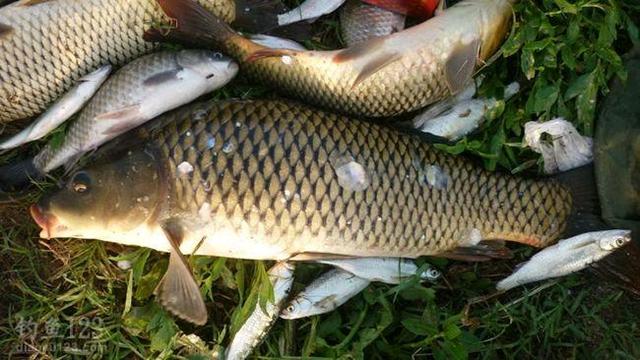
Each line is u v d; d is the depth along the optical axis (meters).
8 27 0.63
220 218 0.62
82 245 0.69
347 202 0.63
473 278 0.72
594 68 0.69
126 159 0.61
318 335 0.70
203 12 0.64
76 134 0.66
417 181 0.65
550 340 0.72
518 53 0.71
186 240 0.63
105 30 0.65
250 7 0.68
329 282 0.69
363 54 0.65
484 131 0.71
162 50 0.67
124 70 0.64
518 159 0.72
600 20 0.69
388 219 0.65
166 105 0.64
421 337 0.71
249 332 0.68
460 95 0.70
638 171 0.67
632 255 0.67
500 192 0.67
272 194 0.62
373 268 0.69
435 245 0.67
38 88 0.66
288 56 0.66
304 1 0.71
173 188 0.61
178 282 0.64
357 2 0.70
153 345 0.67
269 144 0.62
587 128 0.69
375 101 0.67
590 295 0.72
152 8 0.65
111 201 0.61
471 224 0.67
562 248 0.68
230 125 0.62
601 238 0.67
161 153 0.61
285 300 0.68
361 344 0.67
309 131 0.63
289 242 0.64
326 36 0.73
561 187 0.68
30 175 0.68
